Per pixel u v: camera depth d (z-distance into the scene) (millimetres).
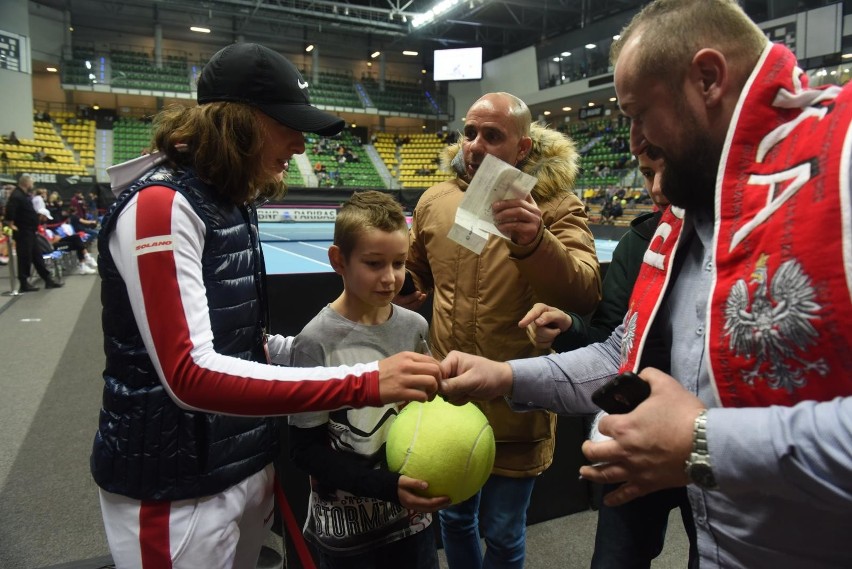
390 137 23641
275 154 1034
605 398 753
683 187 818
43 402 3602
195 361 855
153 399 938
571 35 18219
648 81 775
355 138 23125
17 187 7301
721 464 621
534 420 1505
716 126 762
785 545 712
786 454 582
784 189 660
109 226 909
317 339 1217
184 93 18984
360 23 19672
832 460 561
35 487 2572
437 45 23594
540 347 1375
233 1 17453
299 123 973
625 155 17078
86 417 3379
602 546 1281
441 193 1648
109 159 18016
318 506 1241
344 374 904
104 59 18734
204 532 982
